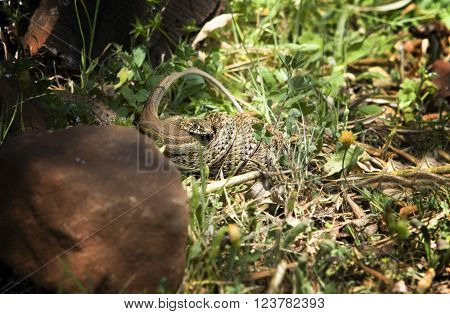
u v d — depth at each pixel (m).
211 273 1.13
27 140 1.12
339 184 1.35
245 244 1.18
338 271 1.16
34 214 1.08
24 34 1.48
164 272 1.07
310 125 1.46
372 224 1.28
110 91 1.48
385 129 1.55
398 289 1.15
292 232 1.17
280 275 1.09
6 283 1.12
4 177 1.10
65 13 1.50
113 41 1.55
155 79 1.45
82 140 1.12
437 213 1.30
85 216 1.06
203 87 1.54
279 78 1.58
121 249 1.06
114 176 1.08
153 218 1.06
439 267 1.19
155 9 1.57
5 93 1.30
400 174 1.36
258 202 1.29
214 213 1.23
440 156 1.49
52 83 1.47
